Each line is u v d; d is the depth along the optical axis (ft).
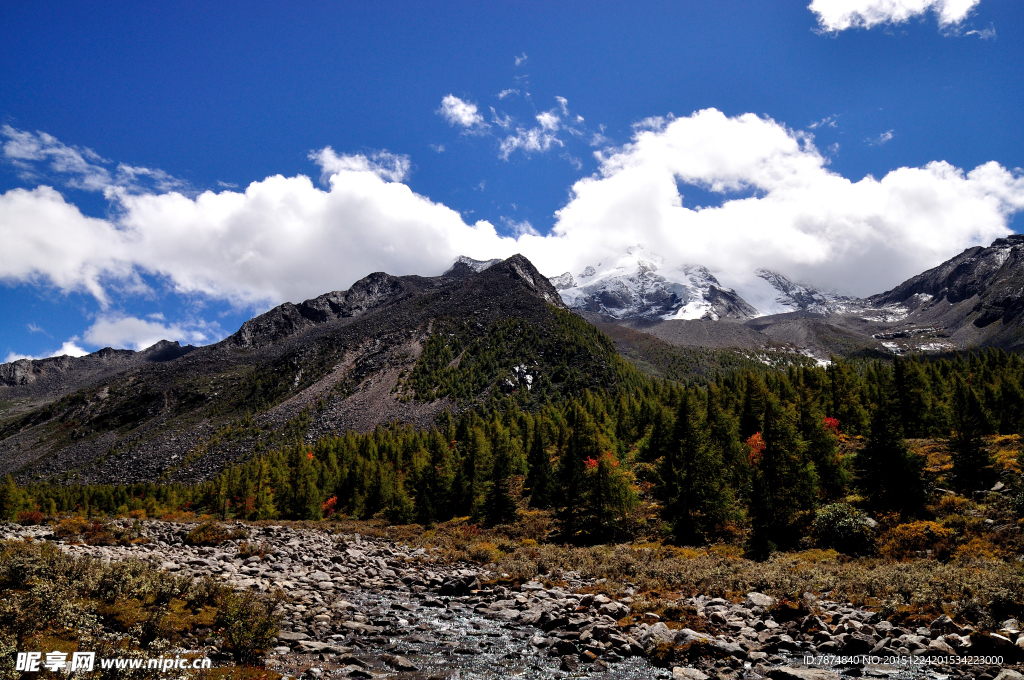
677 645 54.24
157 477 535.60
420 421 555.28
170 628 44.47
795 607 66.59
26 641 36.73
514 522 186.19
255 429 612.70
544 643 56.85
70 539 93.56
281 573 87.51
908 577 76.07
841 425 239.30
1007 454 157.38
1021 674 44.62
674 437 171.94
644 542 145.79
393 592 85.15
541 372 625.41
